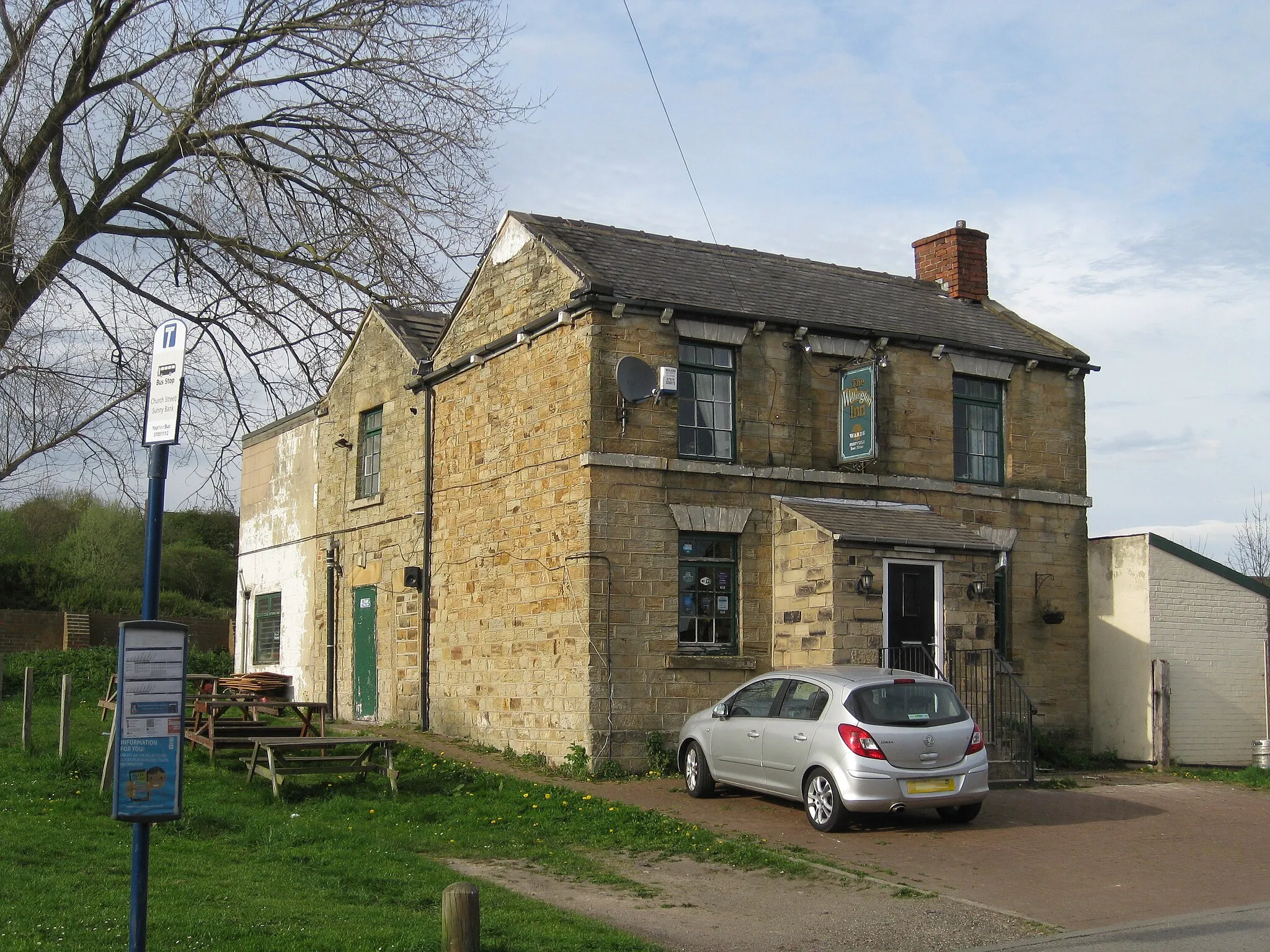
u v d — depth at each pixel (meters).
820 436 18.38
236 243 19.83
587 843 12.05
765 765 13.41
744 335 17.80
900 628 16.81
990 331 21.02
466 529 19.53
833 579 16.36
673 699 16.58
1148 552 19.64
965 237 22.91
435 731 19.97
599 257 18.09
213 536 47.78
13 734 16.45
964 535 17.67
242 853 10.43
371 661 22.14
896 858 11.52
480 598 18.95
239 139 19.67
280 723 21.08
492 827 12.58
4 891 8.38
